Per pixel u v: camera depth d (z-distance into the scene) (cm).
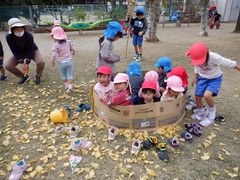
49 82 536
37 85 517
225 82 512
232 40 1052
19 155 284
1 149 297
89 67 654
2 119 373
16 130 340
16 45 482
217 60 306
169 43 1036
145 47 934
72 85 496
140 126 319
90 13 1739
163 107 313
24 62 509
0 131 335
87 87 501
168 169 256
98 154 278
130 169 256
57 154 284
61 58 450
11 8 1555
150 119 316
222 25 1908
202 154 279
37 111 396
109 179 244
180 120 349
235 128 333
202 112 355
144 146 284
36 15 1605
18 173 249
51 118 351
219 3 2202
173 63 676
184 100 344
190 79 536
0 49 521
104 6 1769
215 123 345
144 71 448
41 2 1800
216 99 426
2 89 498
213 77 320
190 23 2117
